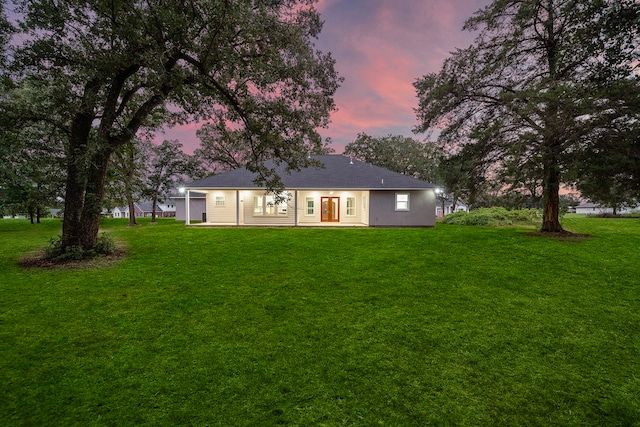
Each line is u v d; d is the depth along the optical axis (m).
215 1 7.72
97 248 10.21
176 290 7.28
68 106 8.92
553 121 9.59
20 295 6.79
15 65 9.02
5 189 18.17
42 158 10.67
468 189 14.67
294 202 19.84
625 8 8.62
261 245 12.20
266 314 6.04
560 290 7.23
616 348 4.81
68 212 9.94
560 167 10.12
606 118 8.98
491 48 13.79
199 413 3.42
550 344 4.92
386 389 3.84
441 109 14.03
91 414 3.39
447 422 3.31
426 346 4.86
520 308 6.28
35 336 5.07
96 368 4.24
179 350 4.73
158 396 3.69
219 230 16.28
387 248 11.59
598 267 8.78
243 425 3.25
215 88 10.64
